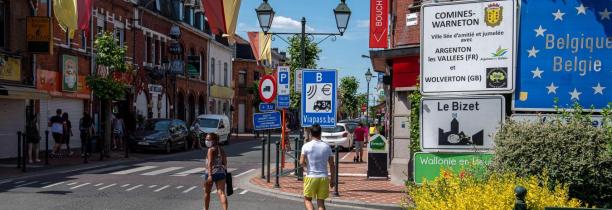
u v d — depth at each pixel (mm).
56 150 22641
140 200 11766
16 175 16297
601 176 6594
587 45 7539
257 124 15375
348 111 75875
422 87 7746
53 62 26109
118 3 31953
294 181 15594
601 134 6711
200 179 15711
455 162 7551
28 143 20125
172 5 40875
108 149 23625
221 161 10234
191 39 45031
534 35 7668
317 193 9211
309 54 32938
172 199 12016
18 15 23547
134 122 30125
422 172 7695
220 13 19484
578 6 7551
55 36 26016
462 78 7598
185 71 43625
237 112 63500
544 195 6062
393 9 17500
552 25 7621
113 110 31312
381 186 14617
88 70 29172
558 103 7602
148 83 36000
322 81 13750
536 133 6820
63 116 23281
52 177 15836
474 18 7559
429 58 7730
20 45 23656
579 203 6176
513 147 6895
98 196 12227
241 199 12414
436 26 7715
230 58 57625
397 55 15023
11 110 23203
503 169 6891
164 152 27984
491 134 7430
